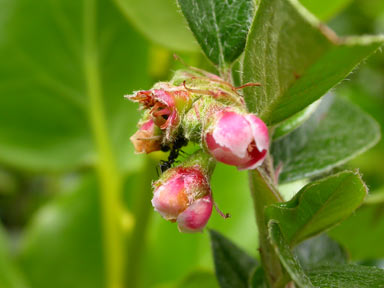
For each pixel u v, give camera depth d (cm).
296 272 5
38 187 18
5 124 13
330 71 5
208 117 5
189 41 10
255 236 12
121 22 12
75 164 13
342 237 9
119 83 13
